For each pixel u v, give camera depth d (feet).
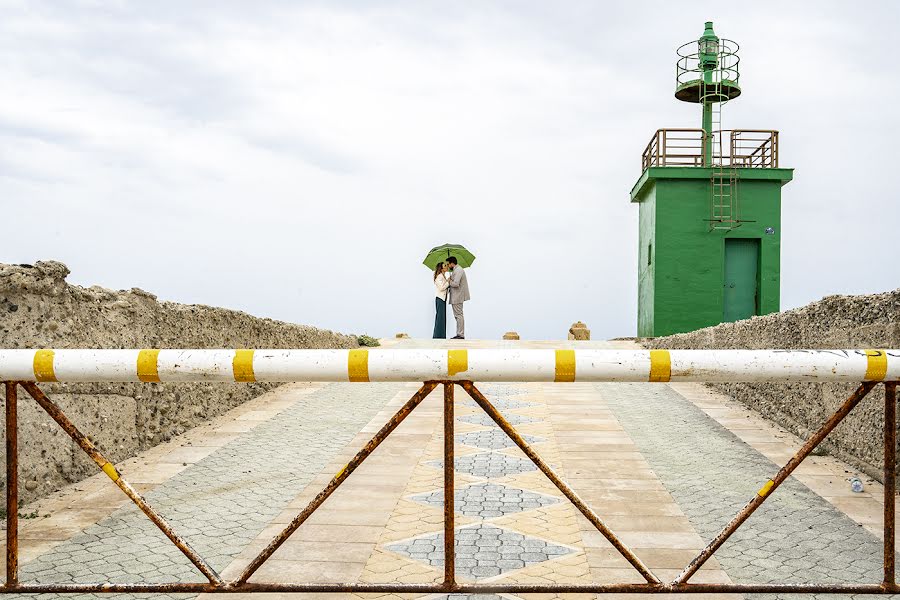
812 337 22.79
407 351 9.10
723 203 62.28
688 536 14.24
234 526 14.88
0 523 15.06
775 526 14.83
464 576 12.16
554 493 17.28
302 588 9.59
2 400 15.70
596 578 12.06
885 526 9.57
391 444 22.67
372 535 14.28
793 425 24.41
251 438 23.76
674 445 22.56
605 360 8.91
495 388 34.88
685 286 62.64
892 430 9.39
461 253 66.90
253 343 32.35
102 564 12.74
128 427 21.17
